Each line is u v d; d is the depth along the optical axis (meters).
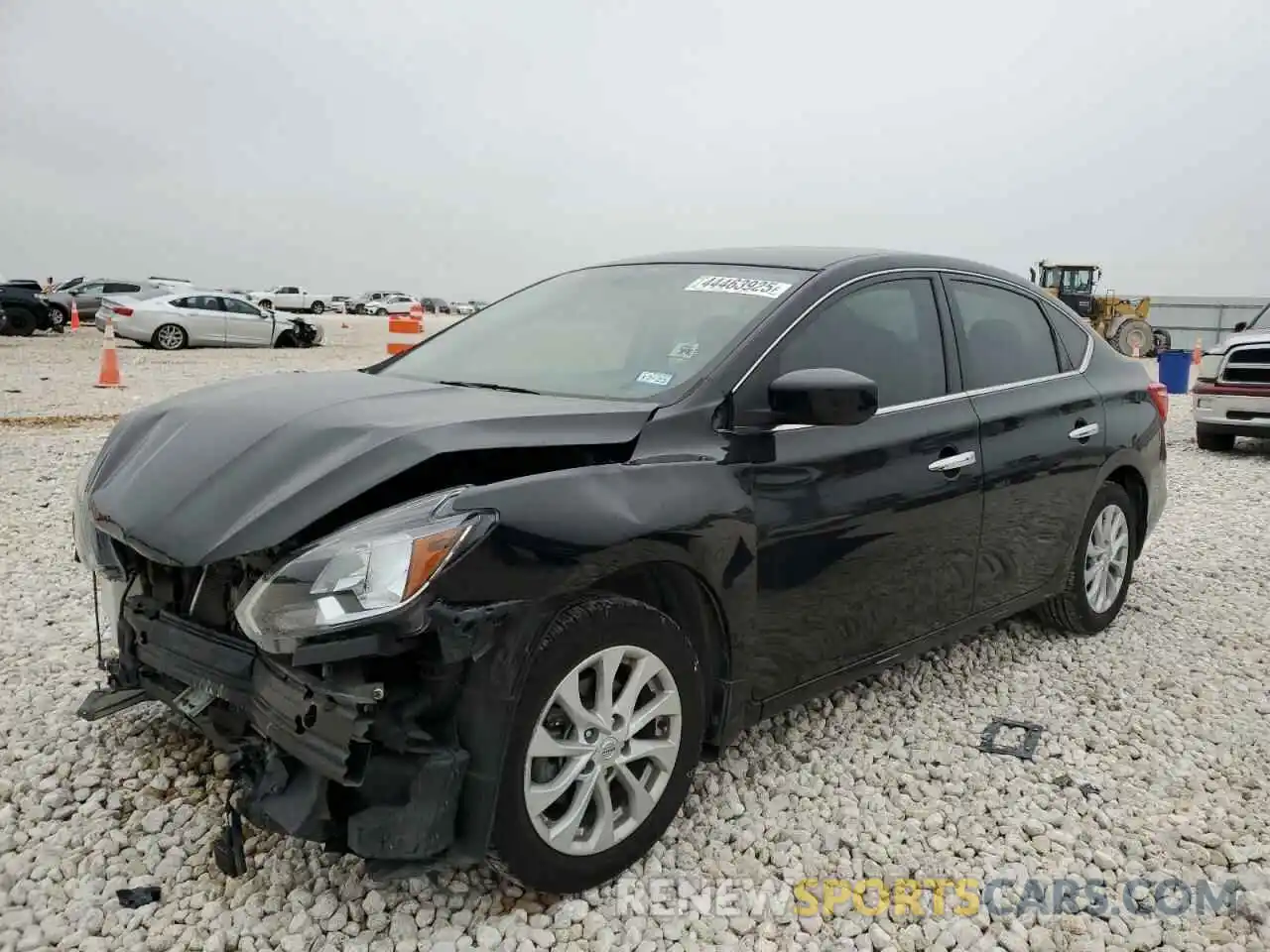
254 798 2.47
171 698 2.82
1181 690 4.34
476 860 2.49
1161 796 3.44
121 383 14.58
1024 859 3.05
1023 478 4.11
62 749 3.42
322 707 2.35
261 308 25.34
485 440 2.62
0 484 7.39
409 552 2.31
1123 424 4.80
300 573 2.34
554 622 2.55
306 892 2.72
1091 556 4.80
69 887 2.71
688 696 2.88
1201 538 7.07
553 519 2.51
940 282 4.02
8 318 26.12
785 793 3.35
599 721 2.66
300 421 2.78
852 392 2.88
